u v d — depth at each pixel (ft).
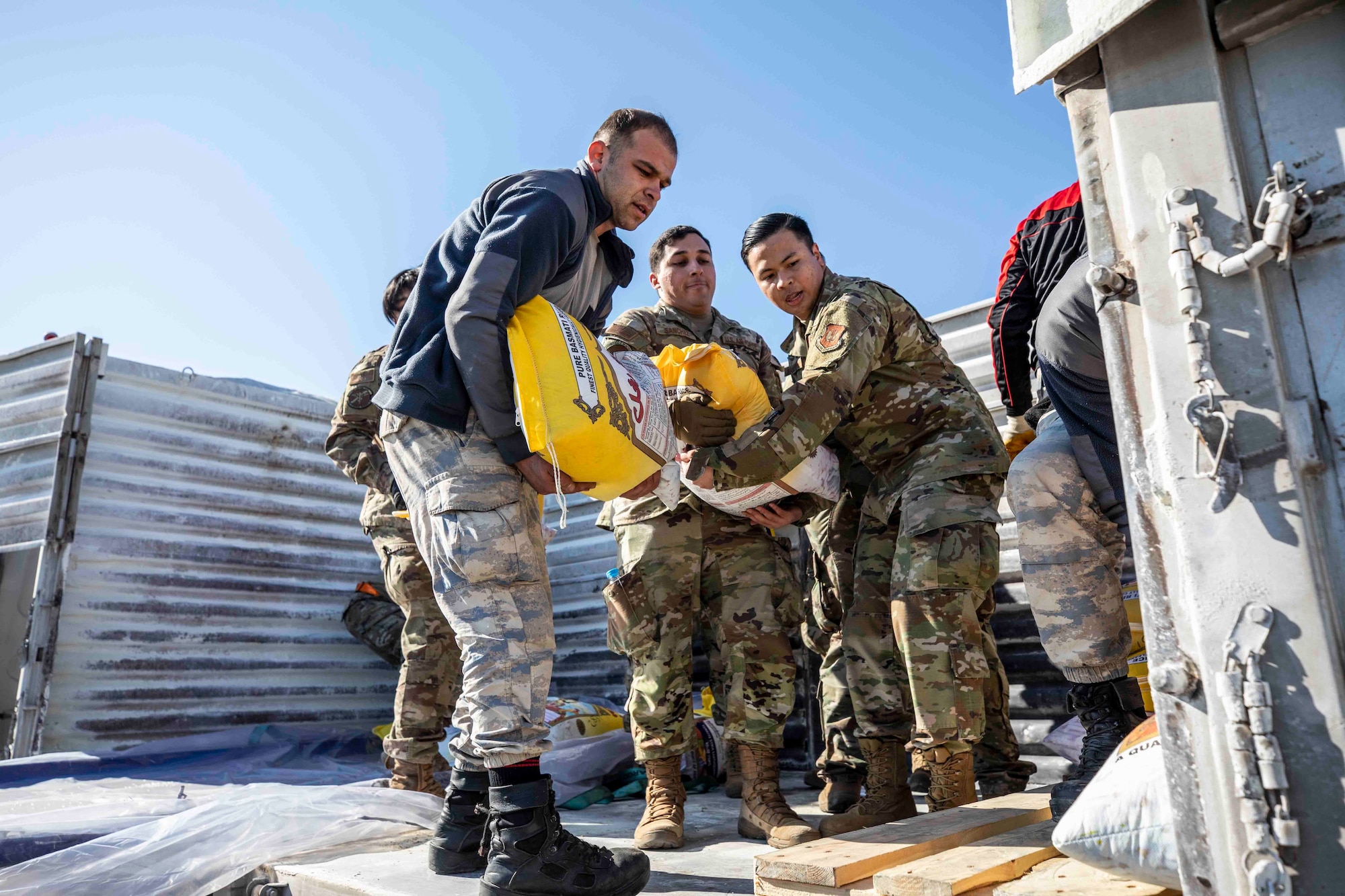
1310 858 2.96
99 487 15.02
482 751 5.66
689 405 7.18
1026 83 3.87
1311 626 3.02
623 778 11.67
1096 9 3.60
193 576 15.79
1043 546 6.79
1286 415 3.14
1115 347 3.60
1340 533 3.04
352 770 13.66
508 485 6.05
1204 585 3.26
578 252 6.49
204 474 16.21
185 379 16.22
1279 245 3.13
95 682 14.51
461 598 5.97
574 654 17.11
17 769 12.46
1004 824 5.85
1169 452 3.39
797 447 7.05
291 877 6.84
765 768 8.12
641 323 9.62
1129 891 4.00
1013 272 8.25
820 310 8.34
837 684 9.73
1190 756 3.29
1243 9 3.30
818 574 10.35
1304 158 3.20
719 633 8.70
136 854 7.09
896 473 8.21
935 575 7.41
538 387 5.55
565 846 5.63
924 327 8.40
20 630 16.90
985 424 8.07
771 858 5.05
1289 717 3.04
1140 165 3.54
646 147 6.72
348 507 18.07
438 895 5.88
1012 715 11.90
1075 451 6.75
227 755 14.34
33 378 15.49
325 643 17.21
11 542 14.90
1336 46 3.17
